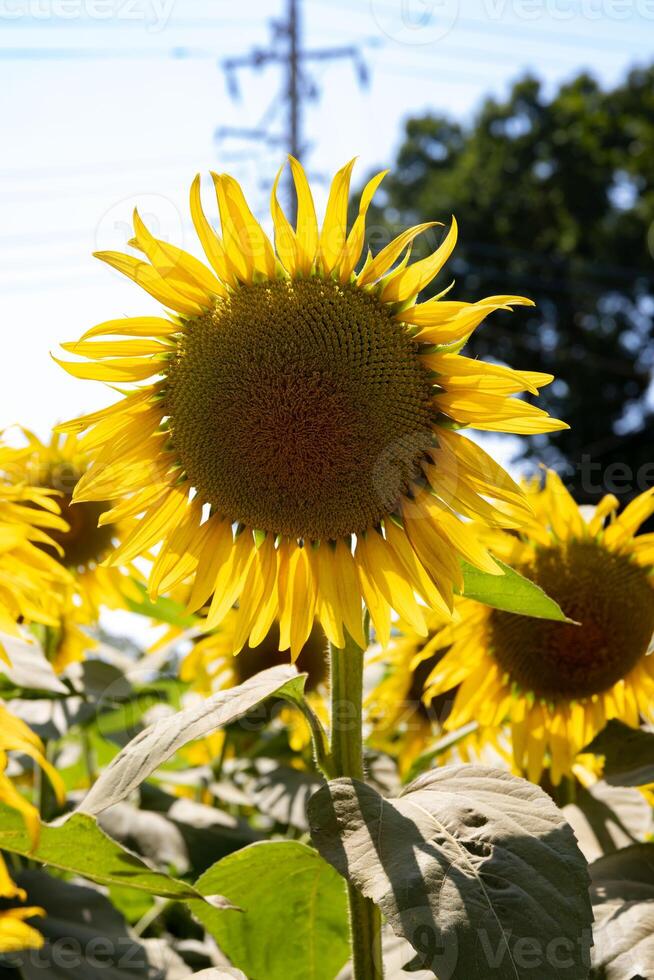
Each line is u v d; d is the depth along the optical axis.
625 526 0.98
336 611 0.79
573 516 0.99
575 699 1.00
